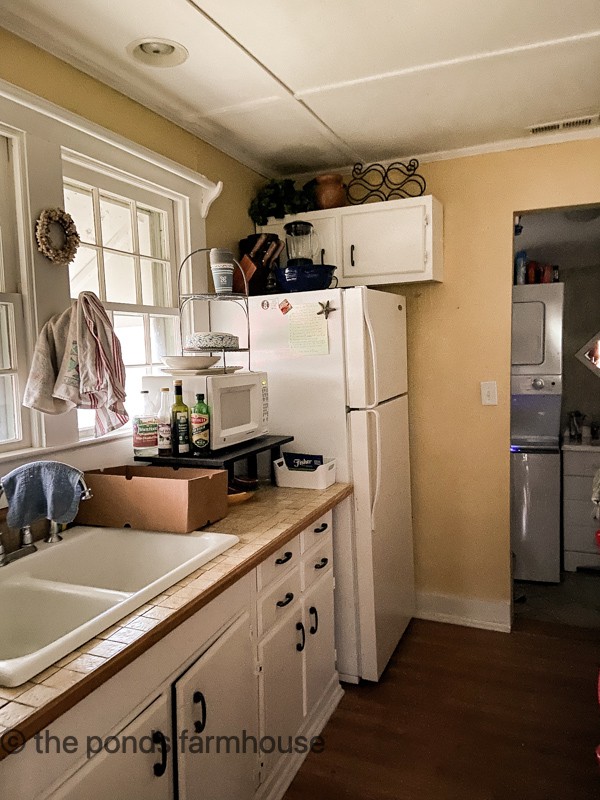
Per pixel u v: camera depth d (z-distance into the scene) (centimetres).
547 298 377
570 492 388
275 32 186
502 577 307
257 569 178
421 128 267
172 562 180
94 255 211
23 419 184
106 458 212
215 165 276
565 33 190
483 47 198
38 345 179
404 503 297
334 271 284
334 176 301
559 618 322
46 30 179
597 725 227
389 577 273
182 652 140
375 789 197
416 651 286
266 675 184
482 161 293
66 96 193
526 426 392
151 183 230
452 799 192
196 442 210
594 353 417
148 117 231
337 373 248
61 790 106
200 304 262
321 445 254
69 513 171
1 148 175
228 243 287
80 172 204
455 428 310
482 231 296
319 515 214
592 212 385
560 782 198
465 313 303
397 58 204
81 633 120
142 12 172
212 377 210
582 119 260
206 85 220
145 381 223
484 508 308
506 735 222
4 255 178
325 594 235
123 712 121
